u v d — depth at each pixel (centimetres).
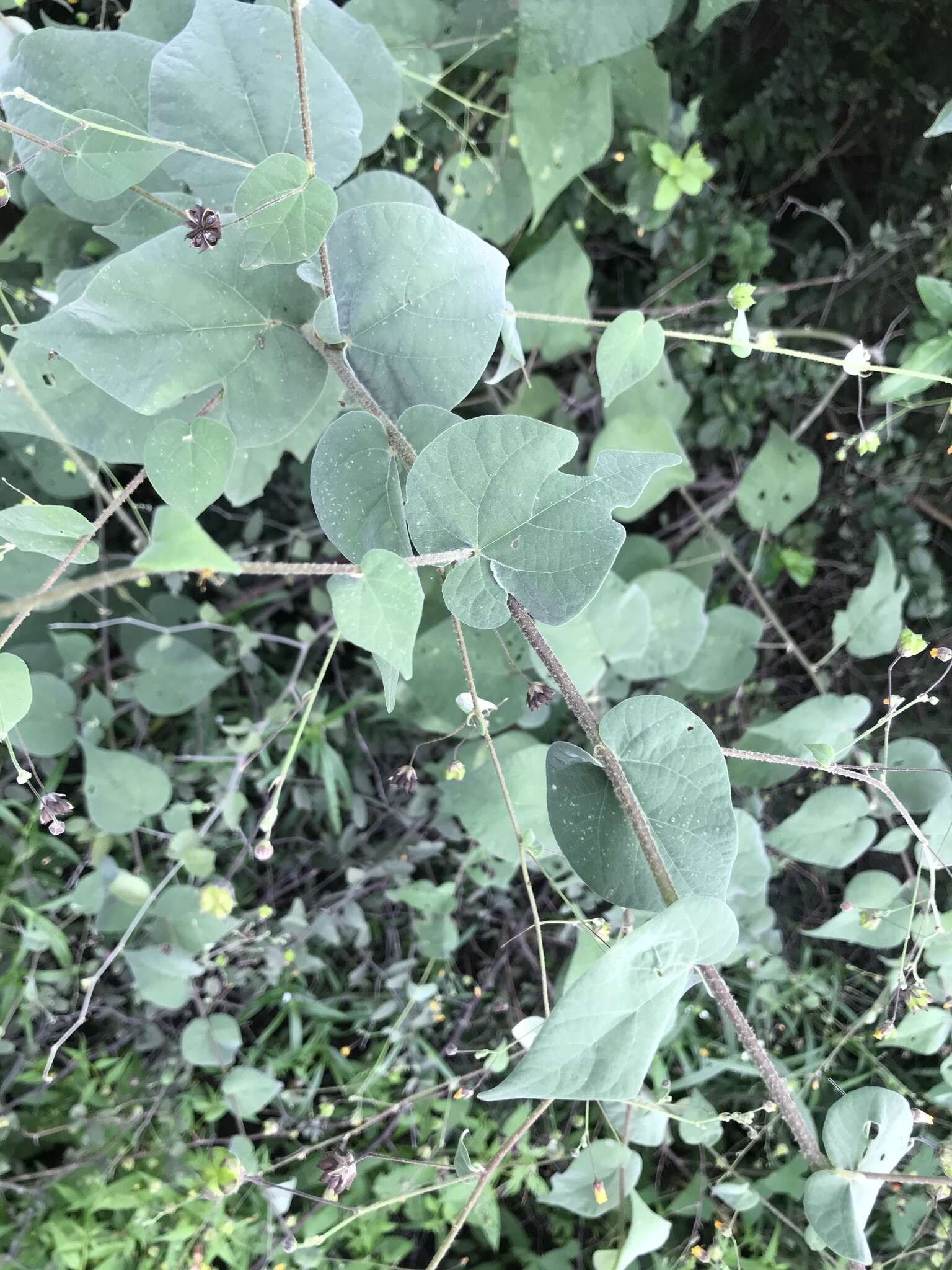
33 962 51
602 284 58
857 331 54
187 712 57
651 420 48
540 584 28
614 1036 26
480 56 45
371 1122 48
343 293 30
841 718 45
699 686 51
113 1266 49
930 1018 43
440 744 56
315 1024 56
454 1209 49
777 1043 54
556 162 45
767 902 57
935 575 53
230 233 29
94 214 34
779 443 52
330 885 58
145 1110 52
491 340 31
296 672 52
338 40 35
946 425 51
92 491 49
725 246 52
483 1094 25
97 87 32
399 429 30
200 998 52
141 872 52
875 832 44
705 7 37
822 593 58
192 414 34
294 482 57
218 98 31
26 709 27
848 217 55
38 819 50
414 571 25
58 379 34
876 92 50
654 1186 53
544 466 27
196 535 20
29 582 47
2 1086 51
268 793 54
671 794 30
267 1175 51
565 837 30
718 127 54
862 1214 31
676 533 59
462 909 56
